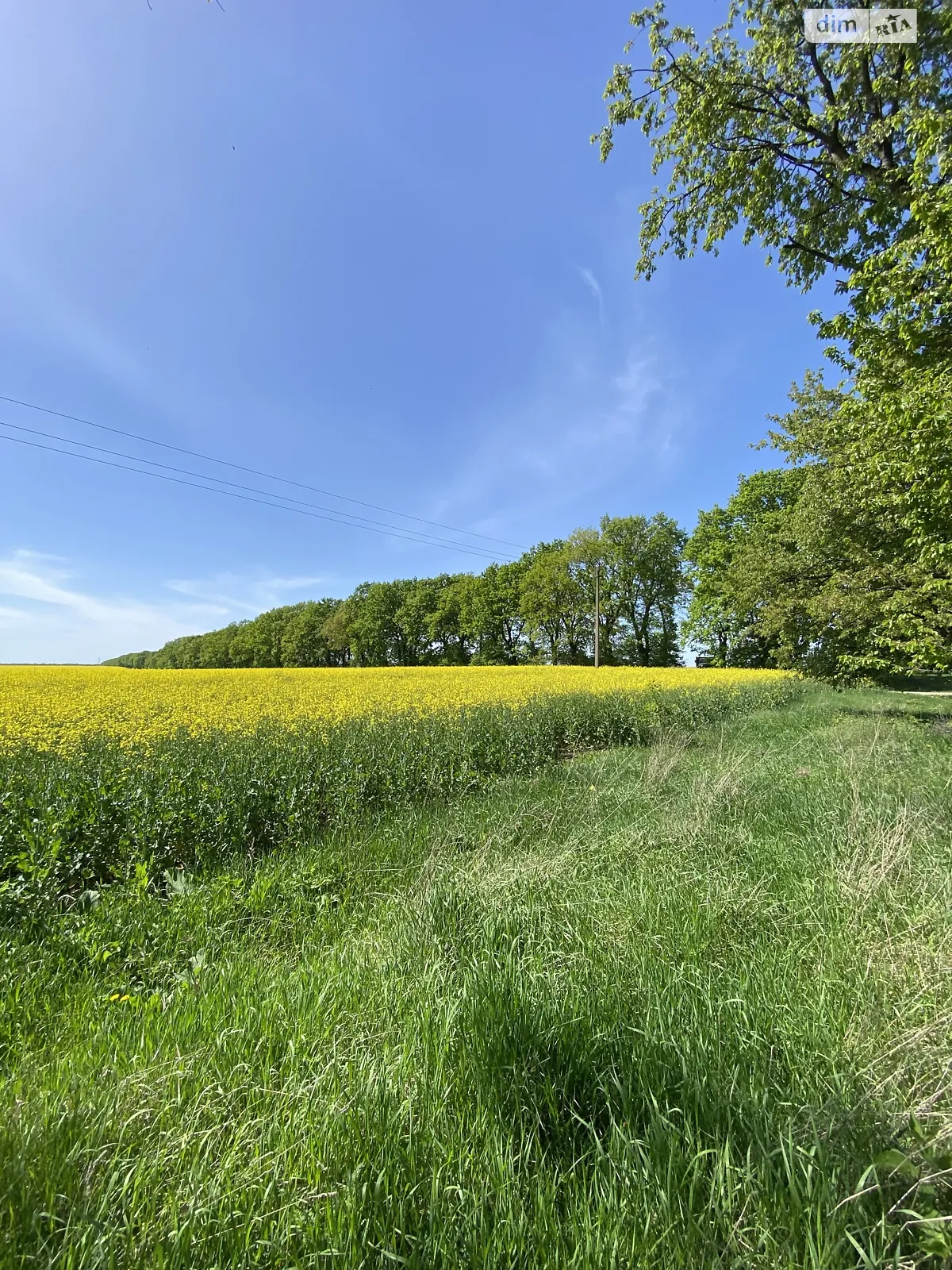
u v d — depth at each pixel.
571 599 55.03
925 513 5.93
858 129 8.45
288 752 7.04
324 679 23.94
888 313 5.24
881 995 2.29
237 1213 1.40
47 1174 1.49
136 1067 1.97
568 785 6.85
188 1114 1.72
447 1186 1.47
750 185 9.23
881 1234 1.34
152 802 4.92
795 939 2.93
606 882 3.68
